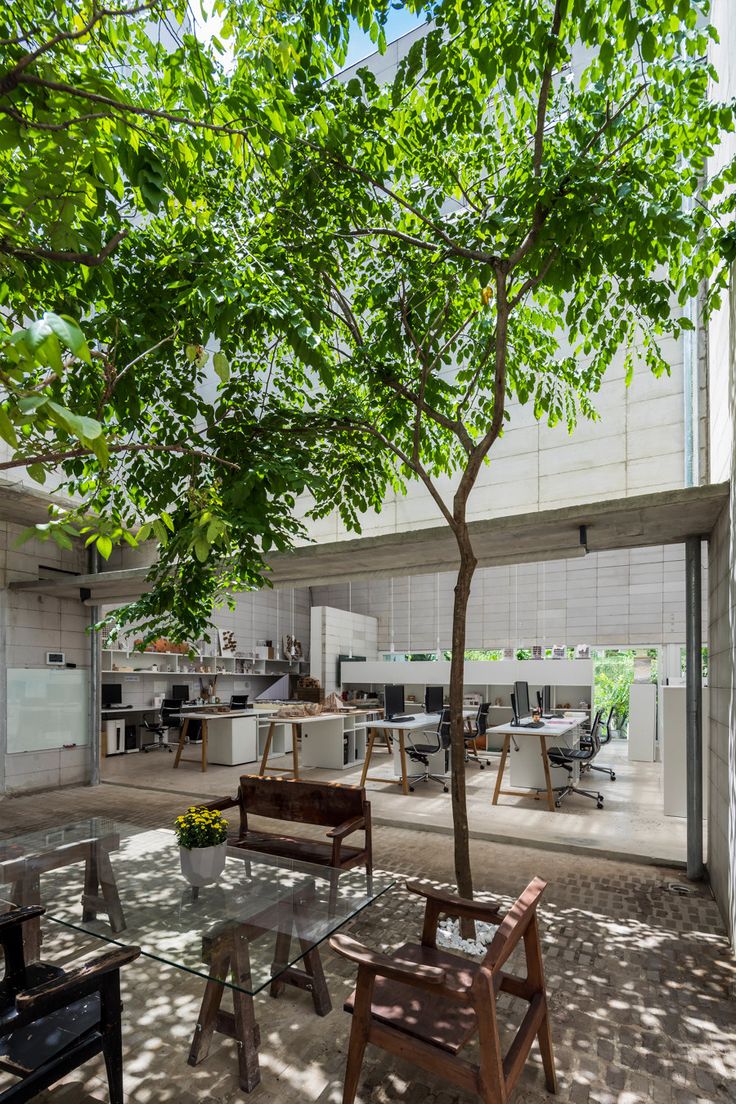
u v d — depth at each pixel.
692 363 5.97
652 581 13.66
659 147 3.10
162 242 3.36
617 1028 2.79
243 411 3.78
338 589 18.39
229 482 3.43
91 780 8.77
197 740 13.96
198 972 2.19
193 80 2.55
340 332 4.67
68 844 3.89
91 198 2.02
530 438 6.90
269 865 3.38
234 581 4.02
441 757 9.48
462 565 3.72
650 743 10.94
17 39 1.61
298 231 3.56
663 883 4.71
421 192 3.92
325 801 4.17
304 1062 2.52
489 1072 1.86
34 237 2.34
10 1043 1.97
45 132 1.81
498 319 3.37
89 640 9.22
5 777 7.92
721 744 4.27
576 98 3.33
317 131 3.28
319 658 14.68
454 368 6.67
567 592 14.55
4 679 8.04
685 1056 2.59
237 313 2.78
